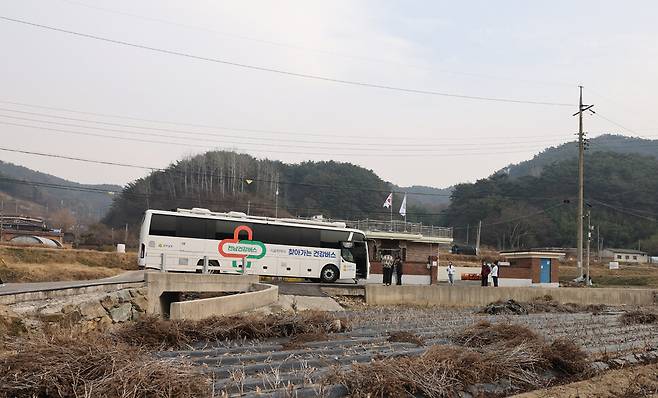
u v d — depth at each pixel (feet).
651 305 103.86
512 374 32.65
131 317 67.92
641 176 320.29
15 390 23.56
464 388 29.76
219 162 278.46
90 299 59.52
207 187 274.16
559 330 56.49
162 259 94.79
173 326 41.60
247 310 64.34
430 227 155.43
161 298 75.51
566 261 251.39
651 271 203.62
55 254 138.41
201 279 77.77
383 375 28.35
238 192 277.85
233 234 103.50
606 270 207.92
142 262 98.78
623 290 107.86
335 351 38.55
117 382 23.80
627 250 302.86
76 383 23.79
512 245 307.99
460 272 158.92
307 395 26.76
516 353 35.45
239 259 103.09
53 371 24.08
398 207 343.05
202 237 101.76
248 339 44.11
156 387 24.16
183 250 100.58
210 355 36.47
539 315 77.66
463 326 57.77
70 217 382.83
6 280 102.47
